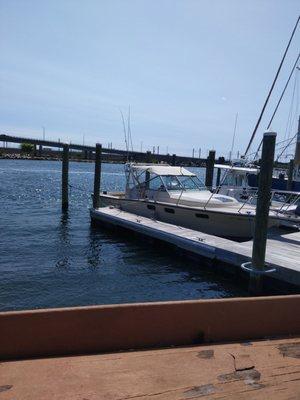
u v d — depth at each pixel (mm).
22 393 3076
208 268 11625
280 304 4363
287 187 20859
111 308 3857
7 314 3615
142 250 13500
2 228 16594
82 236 15414
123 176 62031
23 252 12859
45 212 21422
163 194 15906
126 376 3375
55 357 3666
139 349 3893
